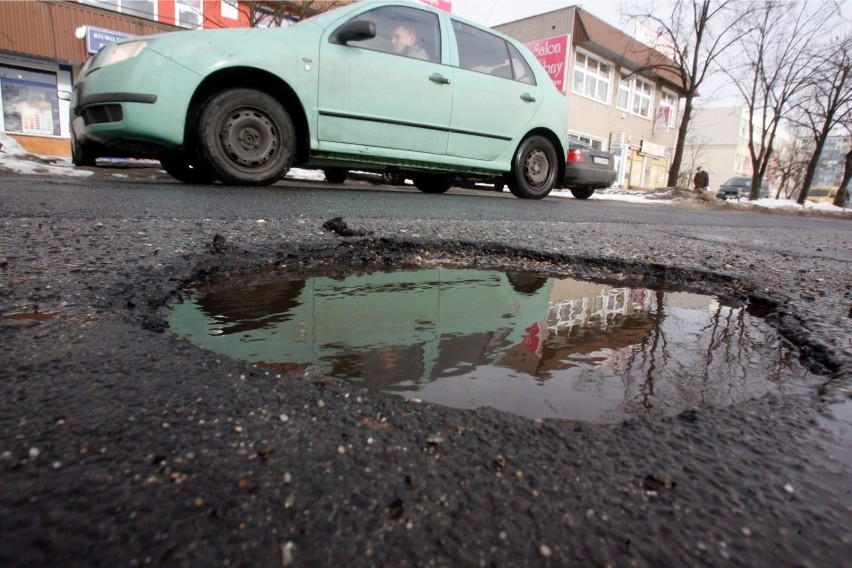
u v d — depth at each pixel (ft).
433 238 8.71
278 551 1.72
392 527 1.87
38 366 2.96
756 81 56.29
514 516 1.98
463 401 3.18
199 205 10.30
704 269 8.03
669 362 4.08
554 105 20.01
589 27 65.10
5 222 7.29
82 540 1.71
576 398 3.32
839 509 2.13
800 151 115.44
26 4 39.88
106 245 6.40
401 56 15.71
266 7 47.01
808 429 2.79
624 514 2.03
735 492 2.21
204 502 1.92
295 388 2.85
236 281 6.18
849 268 8.87
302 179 27.40
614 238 10.67
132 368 2.99
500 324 4.98
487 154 18.16
